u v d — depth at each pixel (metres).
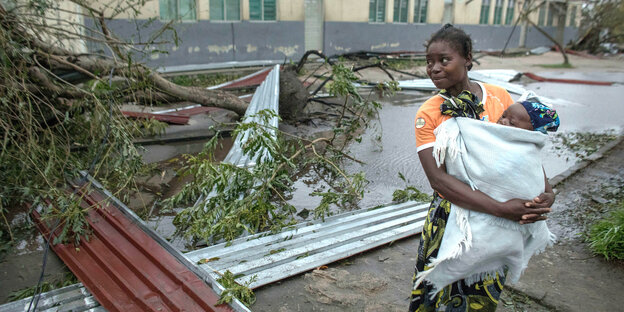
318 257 3.44
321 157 5.19
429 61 2.01
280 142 5.26
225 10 15.34
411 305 2.25
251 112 6.81
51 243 3.61
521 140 1.83
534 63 21.25
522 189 1.80
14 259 3.57
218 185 4.04
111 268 3.10
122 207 3.90
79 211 3.57
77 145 5.49
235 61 15.89
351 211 4.33
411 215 4.30
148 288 2.88
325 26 18.41
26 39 4.87
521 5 27.27
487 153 1.82
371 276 3.30
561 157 6.62
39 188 4.25
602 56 25.58
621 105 10.83
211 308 2.64
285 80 8.42
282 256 3.40
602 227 3.88
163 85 6.60
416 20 22.25
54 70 5.74
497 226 1.85
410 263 3.53
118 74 5.89
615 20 25.86
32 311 2.72
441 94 2.01
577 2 28.52
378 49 20.77
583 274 3.43
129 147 4.54
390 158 6.46
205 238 3.56
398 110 10.02
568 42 30.52
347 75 6.23
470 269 1.91
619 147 7.06
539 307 3.02
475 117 1.93
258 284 3.09
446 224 1.95
